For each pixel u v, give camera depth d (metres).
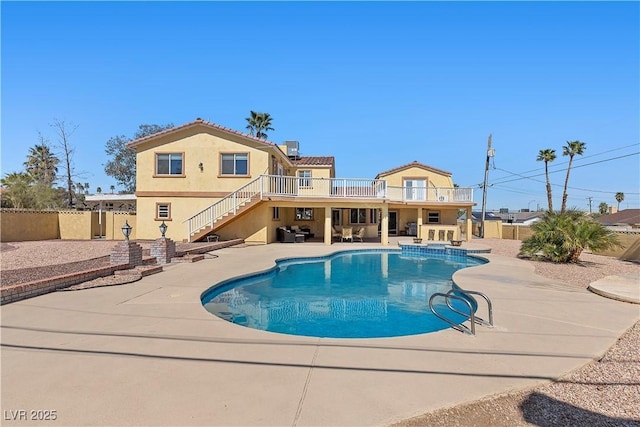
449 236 23.17
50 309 6.34
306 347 4.68
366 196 20.44
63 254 13.59
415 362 4.21
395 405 3.24
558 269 12.35
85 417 2.99
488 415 3.16
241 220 19.80
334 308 8.30
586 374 4.03
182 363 4.11
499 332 5.39
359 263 15.31
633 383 3.81
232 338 4.98
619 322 5.96
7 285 7.68
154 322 5.65
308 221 26.75
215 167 19.81
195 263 12.17
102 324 5.53
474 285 9.05
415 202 23.44
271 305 8.52
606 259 15.63
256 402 3.25
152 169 20.05
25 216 20.25
